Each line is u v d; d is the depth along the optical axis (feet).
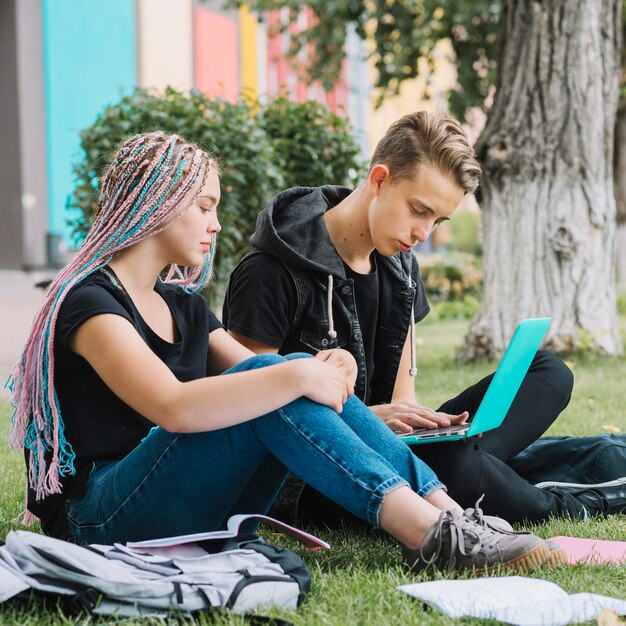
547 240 27.04
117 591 6.92
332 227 10.34
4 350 32.12
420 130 9.48
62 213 72.95
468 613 7.06
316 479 7.78
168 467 7.65
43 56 70.44
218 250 23.97
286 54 55.16
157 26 76.33
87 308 7.74
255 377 7.52
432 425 9.56
